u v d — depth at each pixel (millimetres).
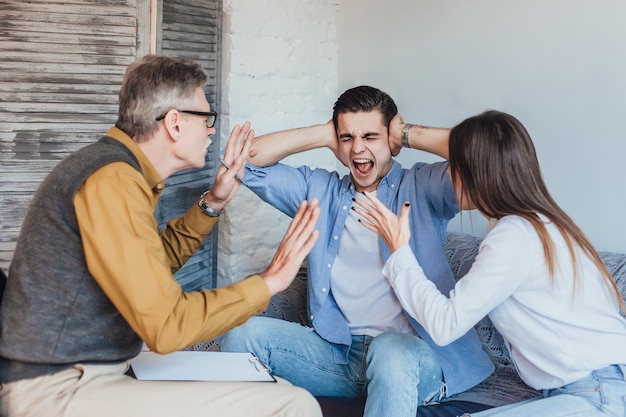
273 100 3191
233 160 1866
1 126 2436
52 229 1406
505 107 2684
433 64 2930
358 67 3285
